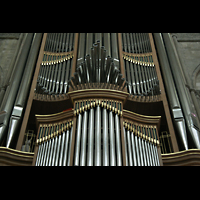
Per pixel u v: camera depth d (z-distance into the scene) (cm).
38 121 882
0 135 913
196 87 1284
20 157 825
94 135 793
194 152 816
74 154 762
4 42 1455
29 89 1102
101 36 1299
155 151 815
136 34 1404
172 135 922
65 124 855
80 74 1018
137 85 1130
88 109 866
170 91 1065
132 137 827
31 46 1282
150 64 1221
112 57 1174
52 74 1165
